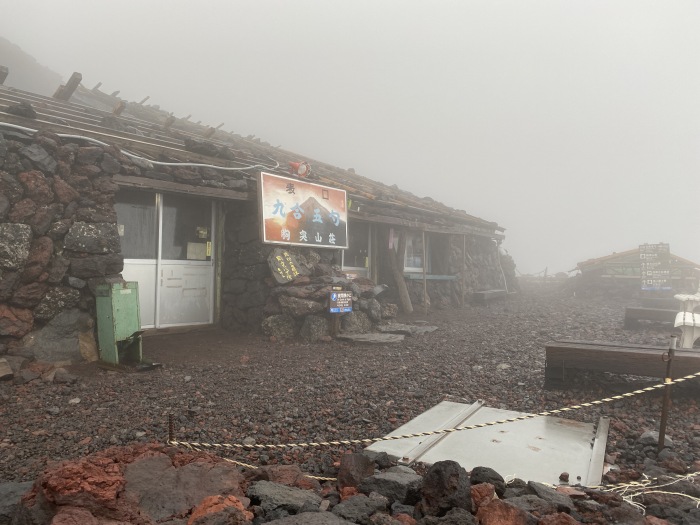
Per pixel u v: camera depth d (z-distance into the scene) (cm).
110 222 714
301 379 645
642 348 577
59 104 993
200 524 212
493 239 2069
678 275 1991
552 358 584
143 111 1475
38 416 477
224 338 909
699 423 472
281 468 321
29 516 223
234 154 1093
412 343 915
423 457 377
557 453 384
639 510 279
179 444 400
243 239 992
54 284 652
